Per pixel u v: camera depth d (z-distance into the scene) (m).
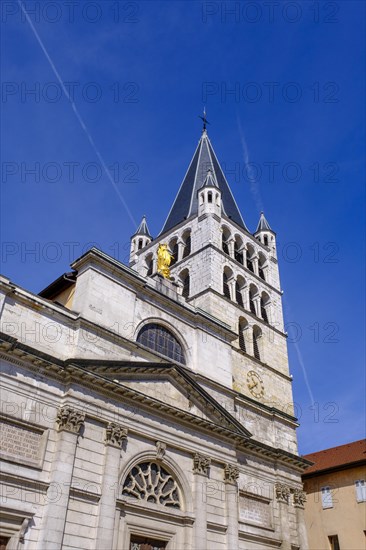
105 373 28.30
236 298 47.62
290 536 35.66
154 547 27.50
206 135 67.62
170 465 29.77
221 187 59.88
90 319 29.91
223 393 36.41
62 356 27.83
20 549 21.95
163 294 35.59
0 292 26.70
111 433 27.09
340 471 43.25
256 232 58.81
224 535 30.59
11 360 25.41
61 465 24.45
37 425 24.94
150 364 30.41
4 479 22.92
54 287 34.06
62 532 23.08
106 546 24.28
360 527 39.94
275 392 43.94
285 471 38.25
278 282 54.50
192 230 51.72
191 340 36.62
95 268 31.92
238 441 34.69
